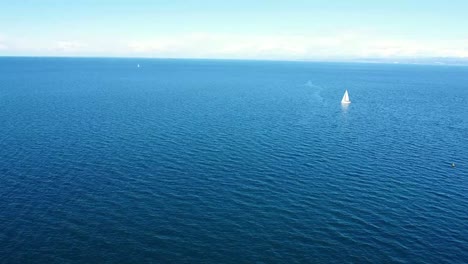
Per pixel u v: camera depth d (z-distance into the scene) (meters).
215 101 149.12
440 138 93.81
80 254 42.00
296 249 43.72
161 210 52.03
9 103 132.25
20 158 71.06
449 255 43.19
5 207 51.84
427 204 55.31
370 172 67.62
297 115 121.38
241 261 41.44
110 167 67.38
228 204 54.06
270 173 65.94
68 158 71.69
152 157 73.06
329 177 64.75
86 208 52.19
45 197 55.12
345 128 103.12
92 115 112.88
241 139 87.69
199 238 45.50
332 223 49.34
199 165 69.12
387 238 46.22
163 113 118.50
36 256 41.47
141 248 43.31
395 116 124.94
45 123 100.38
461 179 65.06
